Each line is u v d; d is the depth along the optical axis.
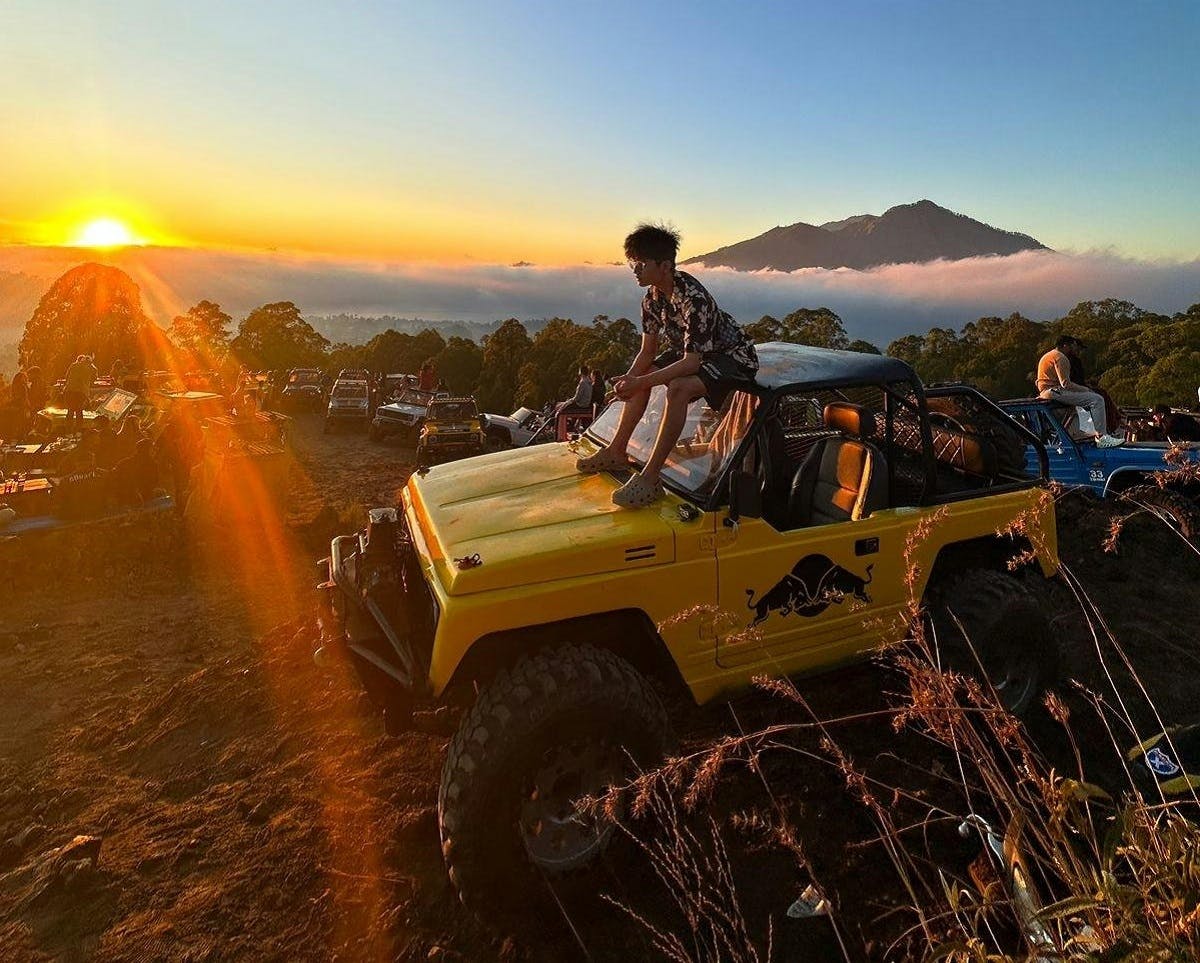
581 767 2.88
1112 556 6.84
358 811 3.56
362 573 3.26
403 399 20.58
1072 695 4.12
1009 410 8.15
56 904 3.08
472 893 2.70
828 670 3.60
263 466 9.66
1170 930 1.55
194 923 2.94
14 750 4.51
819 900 2.81
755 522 3.24
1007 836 1.99
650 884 2.98
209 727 4.51
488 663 3.05
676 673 3.18
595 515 3.28
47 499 8.61
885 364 3.71
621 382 3.36
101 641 6.08
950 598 3.73
